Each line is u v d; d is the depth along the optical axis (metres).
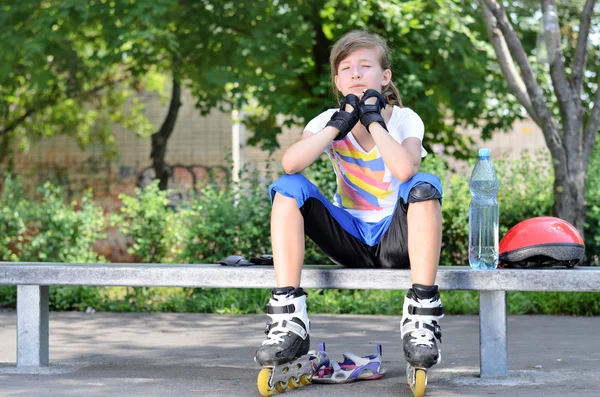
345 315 7.13
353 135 3.61
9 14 11.76
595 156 8.87
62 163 17.33
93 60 11.68
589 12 7.98
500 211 8.27
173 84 14.91
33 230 8.38
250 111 16.69
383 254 3.58
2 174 16.98
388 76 3.76
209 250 8.24
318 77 12.00
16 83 13.36
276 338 3.23
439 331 3.31
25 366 4.03
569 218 7.89
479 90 11.66
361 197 3.65
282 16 11.68
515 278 3.52
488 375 3.72
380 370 3.77
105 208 17.28
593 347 5.14
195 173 16.70
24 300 4.00
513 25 12.34
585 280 3.46
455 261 8.18
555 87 8.02
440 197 3.30
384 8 10.93
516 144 15.97
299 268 3.35
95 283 3.80
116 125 17.80
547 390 3.42
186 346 5.25
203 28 12.16
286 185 3.34
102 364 4.37
